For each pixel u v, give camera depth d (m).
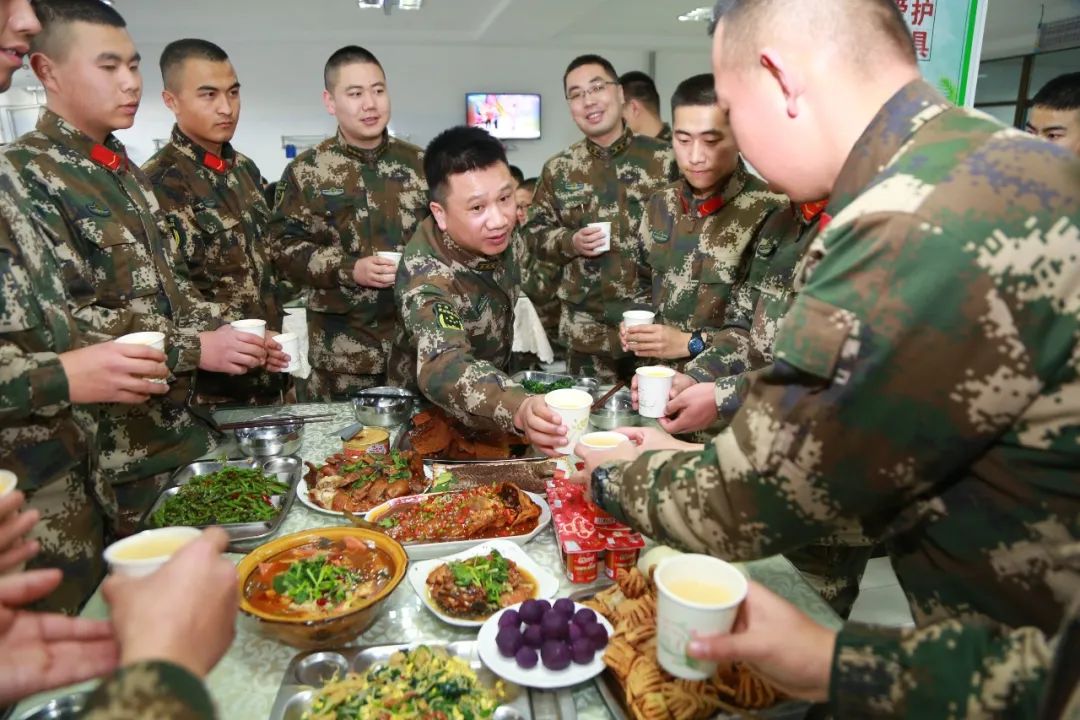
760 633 0.81
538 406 1.52
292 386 3.42
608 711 1.01
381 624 1.20
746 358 2.09
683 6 8.45
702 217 2.56
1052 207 0.75
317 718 0.95
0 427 1.33
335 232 3.25
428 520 1.45
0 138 8.52
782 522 0.85
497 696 1.03
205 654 0.67
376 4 7.34
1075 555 0.77
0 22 1.25
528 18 8.45
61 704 0.97
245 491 1.58
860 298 0.77
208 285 2.91
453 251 2.05
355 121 3.13
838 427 0.78
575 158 3.73
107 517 1.63
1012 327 0.73
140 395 1.42
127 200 2.04
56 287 1.50
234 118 2.92
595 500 1.14
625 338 2.35
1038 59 9.20
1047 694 0.57
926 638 0.73
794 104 0.94
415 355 2.24
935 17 2.24
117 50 1.94
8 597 0.78
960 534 0.83
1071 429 0.75
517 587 1.25
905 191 0.78
